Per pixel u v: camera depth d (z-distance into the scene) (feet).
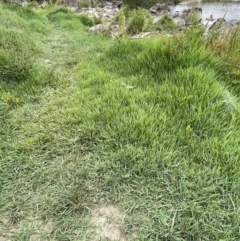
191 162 5.74
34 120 7.68
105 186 5.49
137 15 24.91
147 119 6.72
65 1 45.73
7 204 5.24
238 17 47.70
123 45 11.24
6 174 5.95
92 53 14.14
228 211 4.77
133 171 5.69
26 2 38.93
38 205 5.21
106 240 4.52
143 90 8.00
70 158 6.24
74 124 7.15
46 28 20.22
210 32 10.28
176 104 7.17
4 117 7.82
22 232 4.72
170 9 57.67
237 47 9.19
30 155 6.42
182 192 5.14
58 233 4.68
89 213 5.01
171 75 8.29
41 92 9.25
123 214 4.95
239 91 8.21
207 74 7.97
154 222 4.72
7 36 12.80
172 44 9.18
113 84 8.52
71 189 5.45
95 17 27.91
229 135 6.27
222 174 5.40
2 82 9.35
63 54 14.01
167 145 6.15
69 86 9.61
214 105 6.88
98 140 6.52
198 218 4.70
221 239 4.36
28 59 11.08
